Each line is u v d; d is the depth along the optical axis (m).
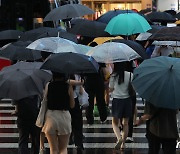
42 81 12.38
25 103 13.28
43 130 12.67
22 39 20.48
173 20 29.78
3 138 18.66
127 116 15.74
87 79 19.50
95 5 64.00
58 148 12.96
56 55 12.52
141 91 10.61
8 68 12.83
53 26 31.84
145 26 19.83
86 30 20.73
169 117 11.18
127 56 15.10
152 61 11.31
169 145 11.45
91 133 19.22
